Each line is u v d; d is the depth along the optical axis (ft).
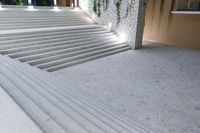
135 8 27.55
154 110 12.10
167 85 16.25
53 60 19.89
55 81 12.74
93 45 25.58
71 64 20.52
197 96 14.35
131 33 29.22
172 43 34.06
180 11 30.50
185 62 23.35
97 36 28.71
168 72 19.57
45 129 4.46
